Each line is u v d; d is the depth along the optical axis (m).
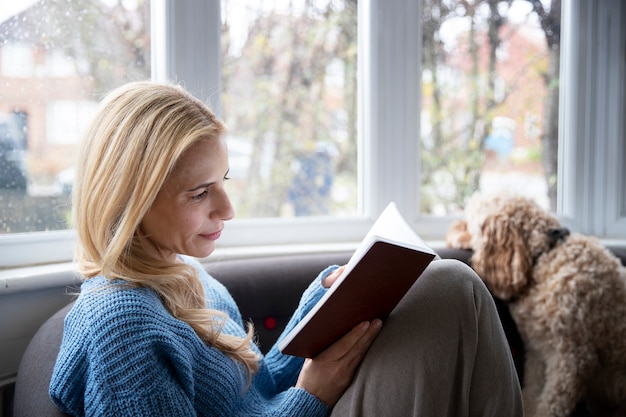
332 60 1.80
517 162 1.96
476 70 1.90
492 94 1.92
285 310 1.42
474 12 1.88
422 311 0.92
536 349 1.45
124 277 0.83
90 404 0.76
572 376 1.36
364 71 1.83
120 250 0.81
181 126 0.83
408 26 1.82
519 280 1.42
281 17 1.73
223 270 1.42
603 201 1.98
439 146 1.91
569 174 1.97
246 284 1.41
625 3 1.93
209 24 1.61
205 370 0.85
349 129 1.85
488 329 0.95
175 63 1.57
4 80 1.34
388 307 0.91
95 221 0.83
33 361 0.96
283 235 1.78
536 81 1.94
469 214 1.59
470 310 0.93
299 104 1.78
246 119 1.72
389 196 1.86
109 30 1.50
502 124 1.94
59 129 1.44
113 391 0.75
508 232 1.46
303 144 1.80
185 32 1.58
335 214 1.86
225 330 0.98
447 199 1.93
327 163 1.83
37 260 1.38
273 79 1.74
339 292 0.81
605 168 1.97
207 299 1.05
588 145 1.96
